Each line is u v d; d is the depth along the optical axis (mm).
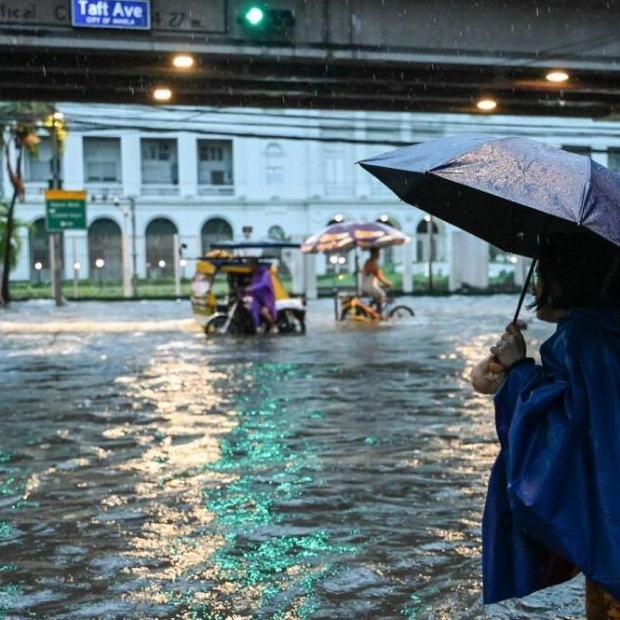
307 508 5406
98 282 46812
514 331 2479
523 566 2273
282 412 8906
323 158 63375
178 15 12148
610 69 13766
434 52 13172
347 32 12812
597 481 2115
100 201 60281
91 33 11914
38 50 11930
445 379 11367
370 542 4754
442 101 16109
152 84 14164
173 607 3873
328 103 16359
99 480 6156
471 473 6250
